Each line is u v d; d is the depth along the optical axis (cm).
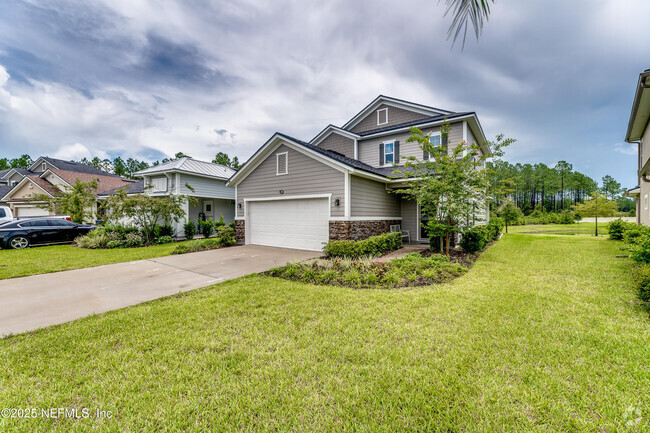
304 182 1091
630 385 240
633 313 390
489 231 1249
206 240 1247
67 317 432
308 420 214
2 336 364
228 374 274
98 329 378
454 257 849
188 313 432
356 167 975
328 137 1605
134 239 1282
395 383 253
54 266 812
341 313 419
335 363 287
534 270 679
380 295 500
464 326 364
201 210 1981
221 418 218
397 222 1338
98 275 707
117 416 223
